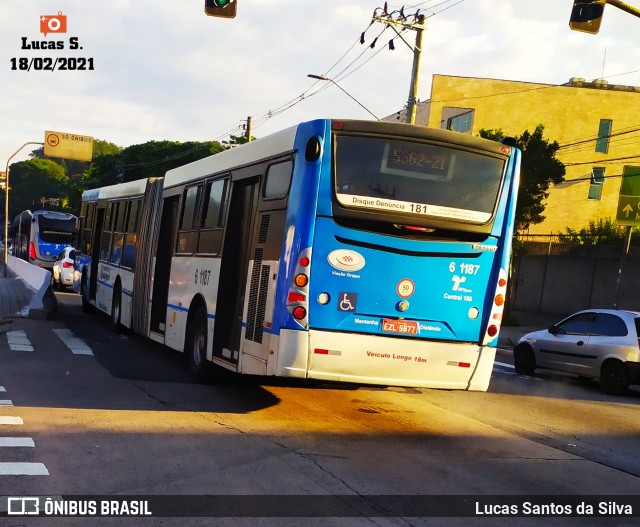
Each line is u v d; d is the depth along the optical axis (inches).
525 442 311.3
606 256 1189.1
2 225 5167.3
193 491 210.8
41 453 240.8
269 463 245.0
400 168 305.4
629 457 297.6
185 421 300.0
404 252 305.0
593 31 488.1
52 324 637.3
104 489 208.8
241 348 335.0
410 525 194.2
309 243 295.4
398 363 303.6
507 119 1802.4
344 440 286.0
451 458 271.3
